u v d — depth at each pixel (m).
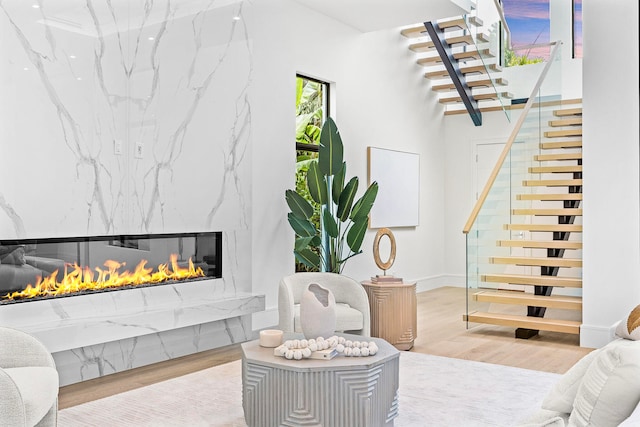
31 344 2.87
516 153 6.95
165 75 4.95
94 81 4.44
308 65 6.67
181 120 5.08
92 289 4.45
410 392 3.98
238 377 4.39
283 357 3.26
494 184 6.39
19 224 3.99
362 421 3.08
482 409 3.65
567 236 6.68
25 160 4.02
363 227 5.98
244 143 5.69
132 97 4.70
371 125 7.83
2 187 3.91
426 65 8.96
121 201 4.62
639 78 5.14
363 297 4.85
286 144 6.29
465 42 8.21
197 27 5.22
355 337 3.74
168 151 4.97
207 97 5.31
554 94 8.05
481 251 6.18
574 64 9.09
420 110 8.92
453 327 6.23
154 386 4.16
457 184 9.47
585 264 5.38
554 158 7.40
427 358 4.90
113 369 4.56
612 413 1.83
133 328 4.39
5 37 3.92
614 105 5.23
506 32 8.85
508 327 6.27
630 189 5.18
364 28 7.50
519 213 6.93
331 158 6.03
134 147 4.71
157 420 3.48
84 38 4.38
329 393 3.07
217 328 5.43
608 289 5.27
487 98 8.83
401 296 5.24
